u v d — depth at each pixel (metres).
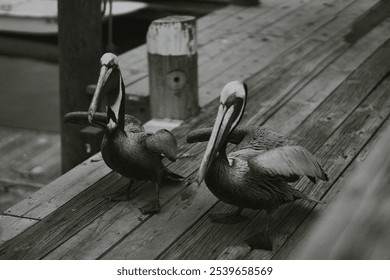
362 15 6.97
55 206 4.21
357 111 5.46
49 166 7.94
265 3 8.95
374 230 1.29
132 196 4.28
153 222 3.95
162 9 11.05
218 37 7.73
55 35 11.31
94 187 4.45
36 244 3.77
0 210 7.00
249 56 7.07
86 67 6.62
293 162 3.50
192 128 5.38
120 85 3.91
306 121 5.32
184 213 4.04
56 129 8.91
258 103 5.71
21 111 9.45
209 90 6.21
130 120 4.25
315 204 4.05
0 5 11.29
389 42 6.96
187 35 5.39
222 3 10.88
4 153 8.28
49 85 10.21
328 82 6.09
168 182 4.43
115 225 3.94
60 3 6.50
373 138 4.99
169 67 5.44
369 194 1.37
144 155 3.96
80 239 3.80
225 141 3.53
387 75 6.20
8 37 11.56
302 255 1.30
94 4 6.53
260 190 3.58
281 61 6.75
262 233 3.66
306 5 8.69
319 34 7.55
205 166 3.37
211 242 3.71
